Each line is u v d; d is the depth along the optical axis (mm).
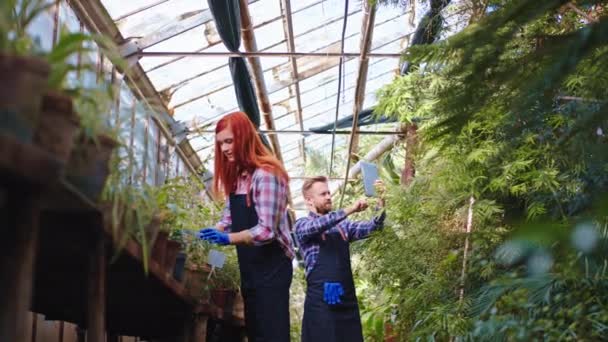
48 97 1489
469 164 4543
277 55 7121
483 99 1323
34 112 1384
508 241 1021
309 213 4570
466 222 4949
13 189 1432
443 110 1368
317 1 7496
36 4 1649
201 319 4586
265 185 3734
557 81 1186
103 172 1846
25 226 1453
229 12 6270
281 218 3828
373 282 5770
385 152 10203
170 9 6559
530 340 3062
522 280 2674
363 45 6918
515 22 1283
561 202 3875
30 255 1459
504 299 3307
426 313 4574
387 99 5965
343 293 4371
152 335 4973
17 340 1426
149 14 6535
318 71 9188
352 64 9289
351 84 10047
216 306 4957
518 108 1259
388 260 5375
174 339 4648
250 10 7406
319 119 11383
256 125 8750
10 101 1319
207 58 7566
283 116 10695
